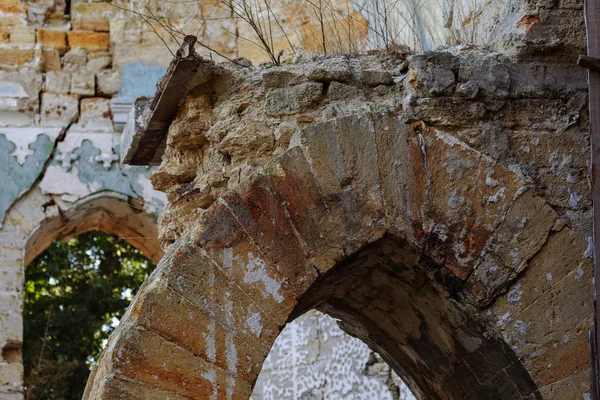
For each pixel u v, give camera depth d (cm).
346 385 873
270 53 566
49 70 1148
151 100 556
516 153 511
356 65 529
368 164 495
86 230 1170
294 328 938
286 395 934
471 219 497
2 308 1054
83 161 1122
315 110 513
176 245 489
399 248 502
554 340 492
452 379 570
